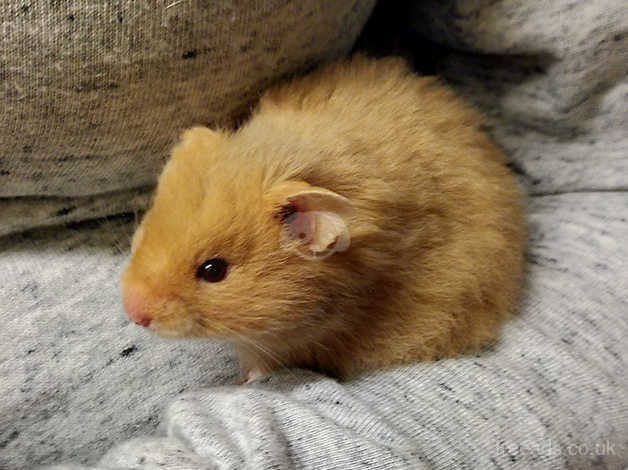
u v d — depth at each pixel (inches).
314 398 5.5
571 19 6.9
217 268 5.3
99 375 6.4
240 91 6.0
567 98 7.5
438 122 6.6
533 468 5.2
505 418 5.5
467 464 5.1
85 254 6.7
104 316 6.5
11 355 6.2
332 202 5.2
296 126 5.9
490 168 6.9
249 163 5.4
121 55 5.1
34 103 5.2
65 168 5.9
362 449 4.8
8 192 6.0
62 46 4.9
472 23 7.5
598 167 8.0
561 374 6.0
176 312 5.3
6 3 4.7
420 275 6.0
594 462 5.6
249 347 6.1
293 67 6.3
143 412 6.6
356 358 6.2
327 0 5.8
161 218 5.4
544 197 8.4
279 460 4.6
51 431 6.4
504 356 6.2
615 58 7.1
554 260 7.4
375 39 8.8
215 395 5.5
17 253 6.5
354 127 6.0
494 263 6.3
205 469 4.5
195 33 5.2
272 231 5.3
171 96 5.6
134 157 6.0
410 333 6.1
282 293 5.3
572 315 6.6
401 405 5.5
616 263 7.1
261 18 5.4
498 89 8.1
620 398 5.9
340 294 5.6
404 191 5.8
